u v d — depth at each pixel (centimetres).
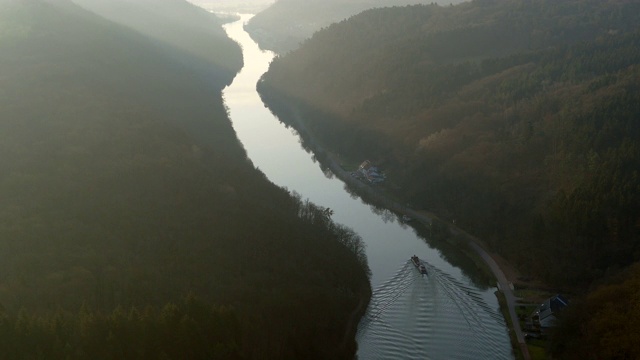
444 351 12862
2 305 10288
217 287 12512
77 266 12281
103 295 11506
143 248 13475
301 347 11638
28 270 12069
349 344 12812
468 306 14362
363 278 15300
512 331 13362
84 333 9519
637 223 15212
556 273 15025
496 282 15362
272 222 15650
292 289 13138
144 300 11506
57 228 13575
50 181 15362
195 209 15362
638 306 11619
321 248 15450
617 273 13712
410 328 13538
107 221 14188
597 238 15188
